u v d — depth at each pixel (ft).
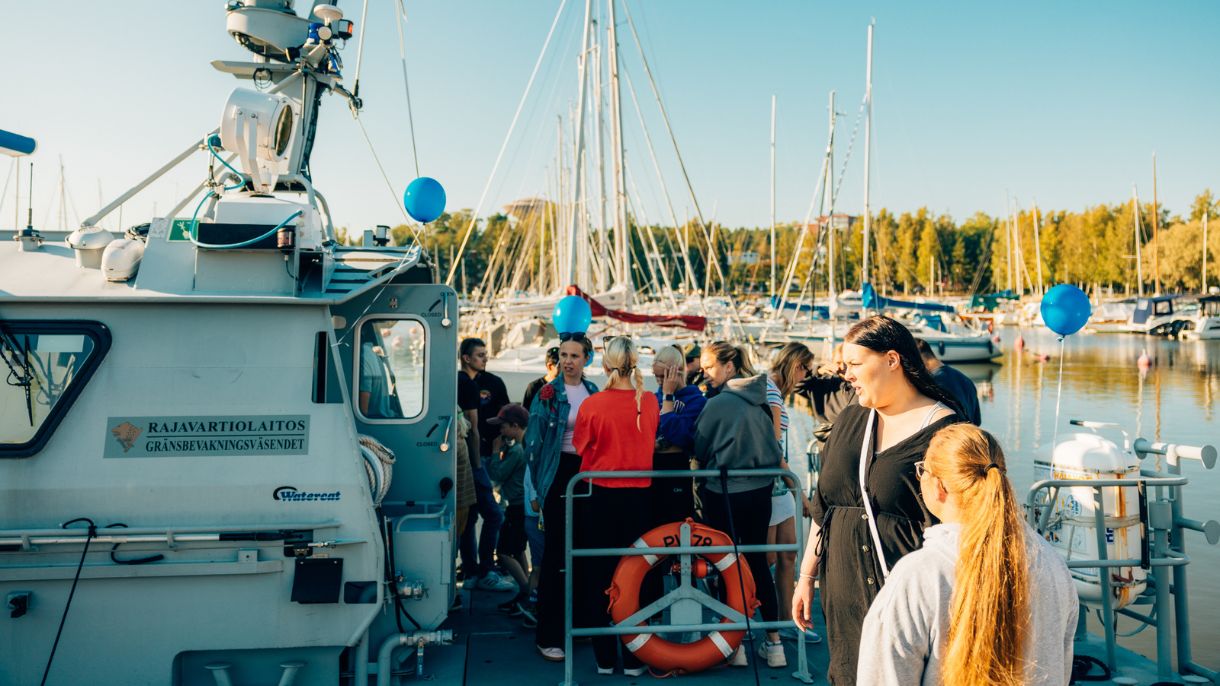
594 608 16.56
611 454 16.21
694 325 72.54
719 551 16.03
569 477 17.48
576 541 16.90
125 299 14.11
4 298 13.89
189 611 14.05
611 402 16.31
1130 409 87.71
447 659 16.92
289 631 14.28
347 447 14.46
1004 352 165.37
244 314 14.51
